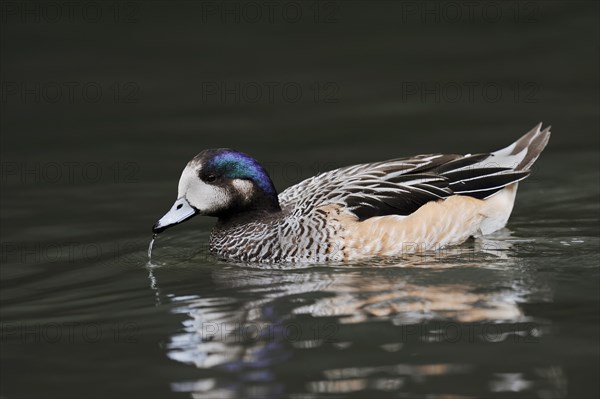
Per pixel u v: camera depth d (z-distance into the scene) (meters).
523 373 10.21
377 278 13.28
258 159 19.19
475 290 12.66
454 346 10.91
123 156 19.47
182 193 14.82
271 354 10.92
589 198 16.92
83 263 14.55
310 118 21.27
